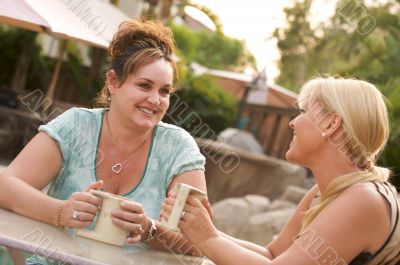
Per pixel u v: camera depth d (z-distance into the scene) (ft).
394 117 27.78
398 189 17.65
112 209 6.72
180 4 36.99
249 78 43.06
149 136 7.91
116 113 7.69
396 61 42.29
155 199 7.82
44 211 6.92
